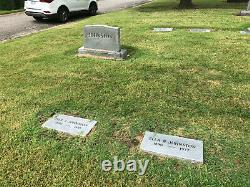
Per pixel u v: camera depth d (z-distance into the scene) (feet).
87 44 23.08
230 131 13.25
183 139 12.70
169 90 16.93
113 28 21.67
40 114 14.98
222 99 15.92
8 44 28.50
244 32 28.68
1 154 12.25
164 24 33.06
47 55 23.98
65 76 19.43
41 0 41.81
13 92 17.40
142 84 17.76
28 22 45.60
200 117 14.30
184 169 11.15
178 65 20.44
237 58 21.50
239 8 45.55
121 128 13.57
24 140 13.03
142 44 25.61
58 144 12.66
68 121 14.21
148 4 57.77
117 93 16.79
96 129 13.57
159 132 13.21
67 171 11.30
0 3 60.70
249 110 14.87
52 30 33.96
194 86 17.39
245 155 11.77
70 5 45.62
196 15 38.40
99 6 66.85
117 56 22.08
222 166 11.24
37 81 18.83
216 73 19.11
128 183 10.75
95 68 20.57
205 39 26.40
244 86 17.31
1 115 14.96
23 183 10.87
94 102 15.85
